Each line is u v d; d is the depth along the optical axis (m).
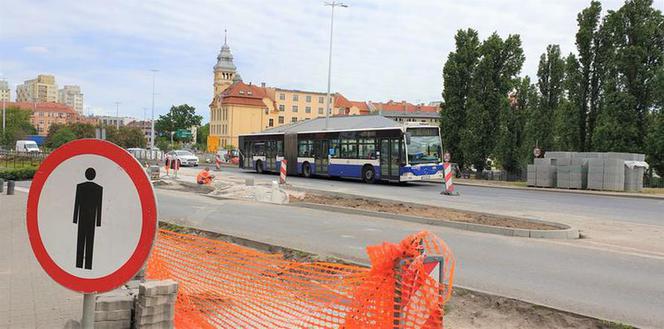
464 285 7.39
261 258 6.47
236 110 117.94
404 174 26.67
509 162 42.06
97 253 2.82
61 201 2.87
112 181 2.80
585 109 36.50
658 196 24.78
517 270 8.41
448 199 21.02
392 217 14.48
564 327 5.75
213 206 17.19
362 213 15.26
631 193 26.81
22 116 122.00
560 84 42.56
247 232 11.74
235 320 4.93
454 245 10.56
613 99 33.44
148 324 3.68
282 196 19.44
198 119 132.50
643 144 33.09
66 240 2.86
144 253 2.74
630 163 28.28
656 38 33.47
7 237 10.16
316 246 10.11
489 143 41.44
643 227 13.86
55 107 165.50
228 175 36.44
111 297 3.80
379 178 28.30
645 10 33.53
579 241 11.53
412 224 13.43
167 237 8.14
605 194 26.59
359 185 28.20
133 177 2.76
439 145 27.70
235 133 117.81
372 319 3.64
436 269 3.65
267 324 4.82
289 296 5.12
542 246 10.65
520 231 11.91
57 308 5.53
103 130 22.27
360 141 29.72
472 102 41.56
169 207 16.77
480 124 41.06
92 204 2.82
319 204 16.94
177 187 25.83
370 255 3.65
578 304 6.57
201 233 11.19
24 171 30.81
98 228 2.81
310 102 138.12
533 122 42.03
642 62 33.38
